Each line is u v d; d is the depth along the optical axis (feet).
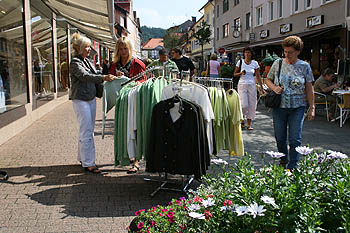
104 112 17.28
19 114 28.17
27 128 29.63
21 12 29.94
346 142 24.68
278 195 8.11
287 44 15.53
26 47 30.71
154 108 14.08
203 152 13.70
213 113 14.34
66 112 40.04
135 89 15.26
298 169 9.27
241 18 112.98
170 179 16.85
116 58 19.29
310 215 7.68
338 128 30.25
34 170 17.93
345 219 7.71
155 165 14.14
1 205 13.47
